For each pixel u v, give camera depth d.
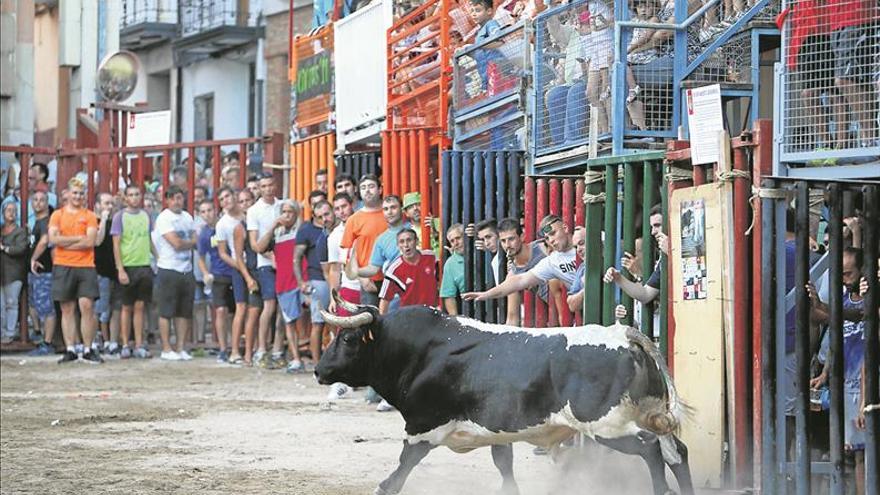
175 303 23.98
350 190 20.30
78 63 32.97
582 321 13.32
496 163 16.72
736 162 10.65
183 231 24.03
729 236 10.66
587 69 14.78
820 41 11.32
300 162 24.28
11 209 25.86
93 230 23.72
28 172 26.77
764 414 10.35
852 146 11.15
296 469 12.89
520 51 16.80
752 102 14.16
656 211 12.15
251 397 18.67
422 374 10.73
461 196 17.38
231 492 11.77
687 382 11.16
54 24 45.50
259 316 23.05
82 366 23.11
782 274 10.37
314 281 21.02
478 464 13.09
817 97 11.34
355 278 14.77
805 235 10.16
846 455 10.70
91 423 16.30
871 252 9.79
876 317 9.76
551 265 13.46
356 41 21.75
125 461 13.46
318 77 23.84
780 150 11.48
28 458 13.70
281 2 39.00
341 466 13.02
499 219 16.56
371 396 17.75
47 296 25.42
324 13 24.81
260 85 40.06
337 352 11.05
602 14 14.51
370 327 10.91
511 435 10.39
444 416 10.72
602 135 14.31
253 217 22.58
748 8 14.34
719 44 14.05
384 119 21.09
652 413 9.86
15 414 17.12
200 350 24.73
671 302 11.48
